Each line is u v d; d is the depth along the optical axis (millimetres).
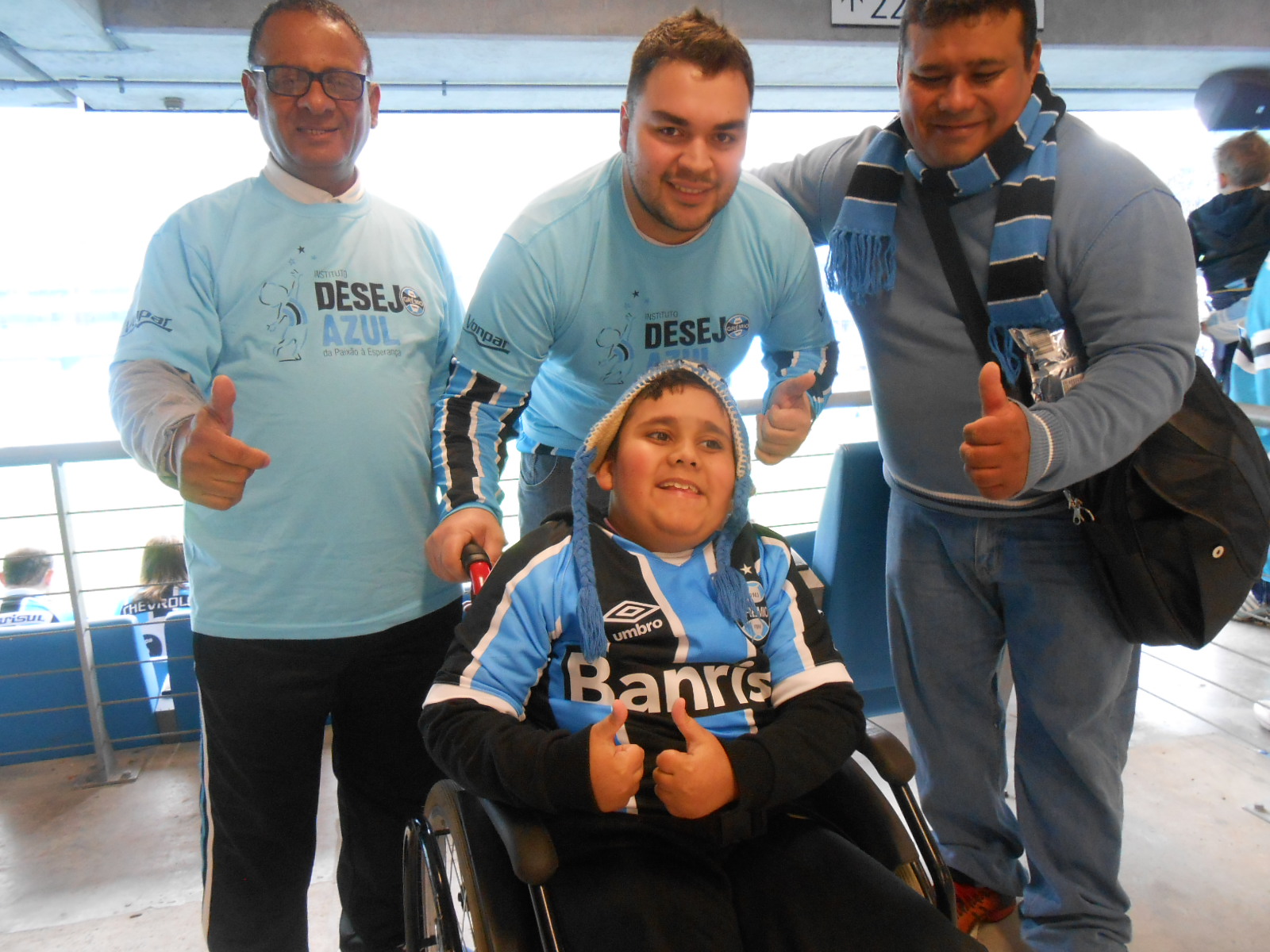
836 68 4293
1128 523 1344
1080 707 1521
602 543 1175
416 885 1269
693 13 1197
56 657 2443
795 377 1357
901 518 1658
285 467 1326
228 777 1412
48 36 3373
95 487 3562
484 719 1069
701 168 1177
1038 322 1341
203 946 1785
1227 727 2510
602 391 1480
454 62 3893
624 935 938
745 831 1040
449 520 1296
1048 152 1329
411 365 1419
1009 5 1222
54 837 2156
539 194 1377
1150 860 1963
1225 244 3498
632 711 1119
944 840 1765
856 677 2029
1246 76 4715
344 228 1367
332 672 1411
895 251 1464
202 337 1296
